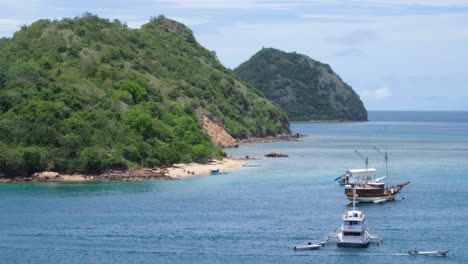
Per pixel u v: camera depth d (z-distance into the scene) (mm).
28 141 178625
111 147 185125
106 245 108812
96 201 143750
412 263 100562
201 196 150750
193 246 108438
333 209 137000
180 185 167500
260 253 104812
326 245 109438
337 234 111938
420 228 121312
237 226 121188
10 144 177625
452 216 131375
